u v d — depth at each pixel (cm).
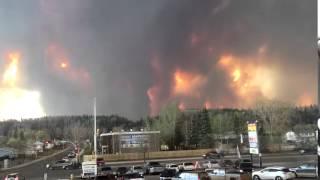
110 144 10419
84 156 8006
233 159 7400
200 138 10738
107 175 4538
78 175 5684
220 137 10531
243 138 9694
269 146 8938
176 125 10875
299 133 9006
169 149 10625
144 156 8262
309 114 9206
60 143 12012
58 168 7256
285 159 6519
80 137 11725
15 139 11062
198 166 5638
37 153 11112
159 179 4519
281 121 9706
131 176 4588
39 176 5950
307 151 7981
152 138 10531
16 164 8744
